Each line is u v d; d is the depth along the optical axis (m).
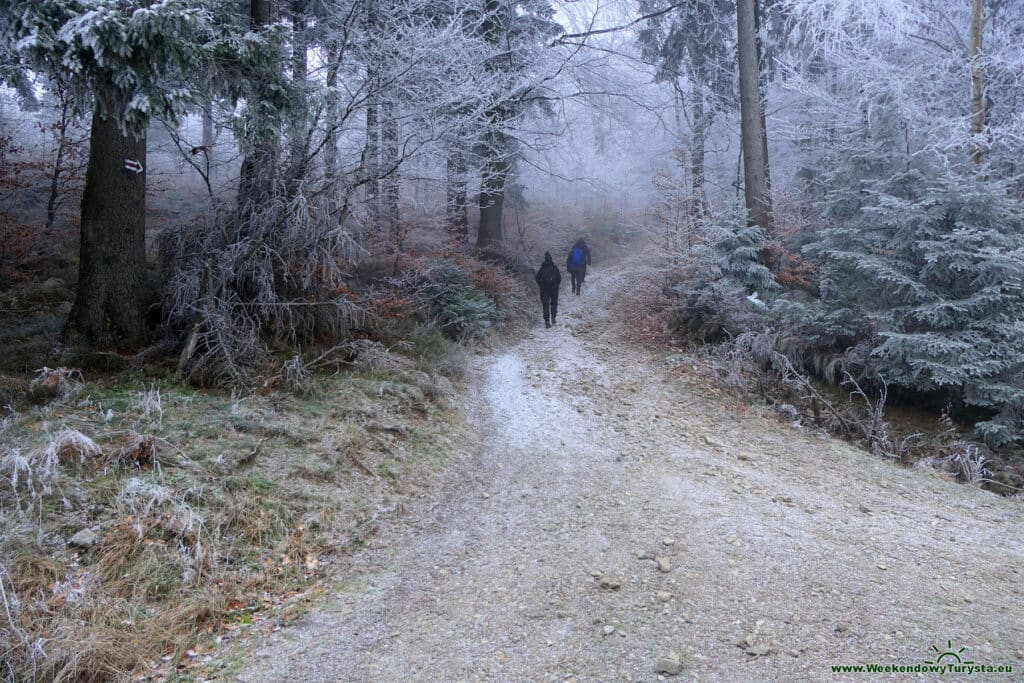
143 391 5.80
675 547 4.75
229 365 6.38
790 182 16.03
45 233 10.02
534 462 6.76
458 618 3.86
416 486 5.81
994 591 4.20
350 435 6.05
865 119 12.44
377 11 9.16
